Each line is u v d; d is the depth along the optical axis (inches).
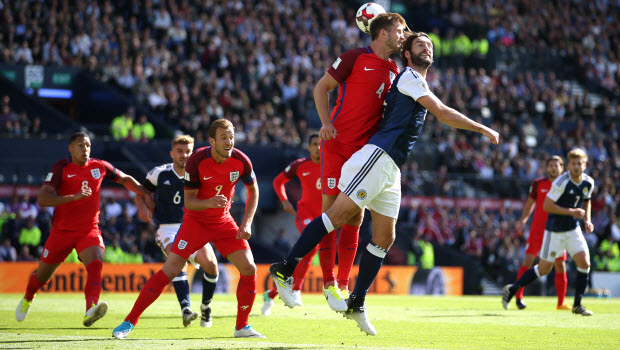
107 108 3068.4
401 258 2866.6
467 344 783.7
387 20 773.3
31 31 3208.7
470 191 3238.2
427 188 3090.6
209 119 3093.0
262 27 3740.2
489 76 4242.1
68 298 1731.1
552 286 2763.3
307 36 3828.7
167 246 1063.6
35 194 2544.3
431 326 1037.2
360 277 754.2
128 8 3545.8
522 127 3750.0
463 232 2923.2
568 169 1368.1
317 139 1310.3
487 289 2775.6
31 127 2778.1
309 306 1539.1
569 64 4451.3
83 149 964.0
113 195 2618.1
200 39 3523.6
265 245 2763.3
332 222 722.8
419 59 753.0
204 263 960.9
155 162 2817.4
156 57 3339.1
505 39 4426.7
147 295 814.5
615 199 3366.1
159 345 723.4
